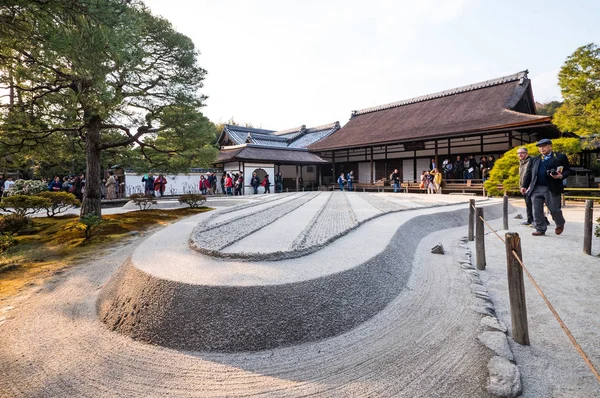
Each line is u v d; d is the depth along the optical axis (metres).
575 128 14.20
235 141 31.19
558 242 6.47
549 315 3.40
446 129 20.50
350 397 2.19
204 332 2.82
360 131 27.94
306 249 4.20
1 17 3.96
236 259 3.95
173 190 23.64
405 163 24.25
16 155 9.19
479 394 2.18
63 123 9.05
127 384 2.39
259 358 2.65
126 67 6.78
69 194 11.61
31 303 4.06
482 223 5.06
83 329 3.27
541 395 2.20
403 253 5.16
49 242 7.63
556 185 6.71
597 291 3.99
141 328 3.04
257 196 17.11
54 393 2.32
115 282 3.98
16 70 6.36
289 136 36.56
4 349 2.92
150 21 8.92
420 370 2.45
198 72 10.12
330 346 2.81
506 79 23.52
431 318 3.28
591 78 13.33
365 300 3.39
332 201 12.27
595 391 2.22
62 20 4.35
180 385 2.35
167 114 9.55
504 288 4.22
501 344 2.74
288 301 2.96
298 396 2.21
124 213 11.62
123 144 9.52
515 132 19.02
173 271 3.49
